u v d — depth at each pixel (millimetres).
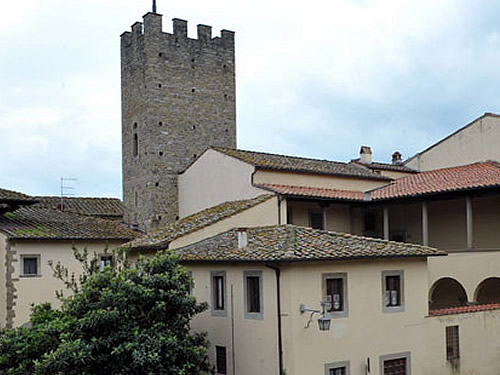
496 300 33375
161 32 47500
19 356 21516
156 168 46188
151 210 45875
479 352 25344
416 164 44281
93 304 19969
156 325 19797
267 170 34125
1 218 33219
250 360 22297
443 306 35312
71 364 18656
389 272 23406
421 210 36969
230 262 22828
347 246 22844
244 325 22625
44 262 31109
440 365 24234
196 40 49375
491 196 33969
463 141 41031
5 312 29797
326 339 21516
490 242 33906
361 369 22188
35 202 34094
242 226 29156
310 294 21312
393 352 23078
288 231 24625
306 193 33250
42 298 30797
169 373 19219
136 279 20656
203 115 49219
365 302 22625
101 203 50719
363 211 37625
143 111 47250
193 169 40406
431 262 31375
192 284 21641
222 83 50688
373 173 40125
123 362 19172
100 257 33125
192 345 20562
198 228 27547
